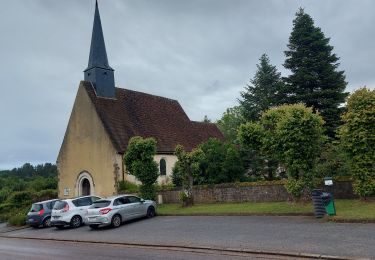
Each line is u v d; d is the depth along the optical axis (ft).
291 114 60.59
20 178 275.39
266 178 104.68
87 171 113.29
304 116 59.36
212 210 71.00
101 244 51.96
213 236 46.85
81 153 115.96
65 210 77.15
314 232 42.93
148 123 124.36
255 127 65.05
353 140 58.75
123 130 112.98
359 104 59.00
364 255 31.55
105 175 107.34
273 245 38.32
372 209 52.54
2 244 61.46
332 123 93.86
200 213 70.08
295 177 62.03
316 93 94.68
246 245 39.65
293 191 61.41
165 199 93.30
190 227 56.34
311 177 61.41
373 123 57.93
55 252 47.14
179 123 138.62
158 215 76.43
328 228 44.62
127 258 38.58
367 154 58.18
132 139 87.51
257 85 130.41
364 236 38.63
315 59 98.22
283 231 45.32
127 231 60.59
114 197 70.49
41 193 123.65
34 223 84.74
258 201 77.05
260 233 45.50
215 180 90.43
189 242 44.57
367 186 58.23
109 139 107.04
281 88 101.04
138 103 129.70
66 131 122.21
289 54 101.65
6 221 110.22
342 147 61.16
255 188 77.77
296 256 34.06
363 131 58.03
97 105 113.39
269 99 119.96
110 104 118.11
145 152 84.99
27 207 110.22
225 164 90.99
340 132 61.05
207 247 40.68
